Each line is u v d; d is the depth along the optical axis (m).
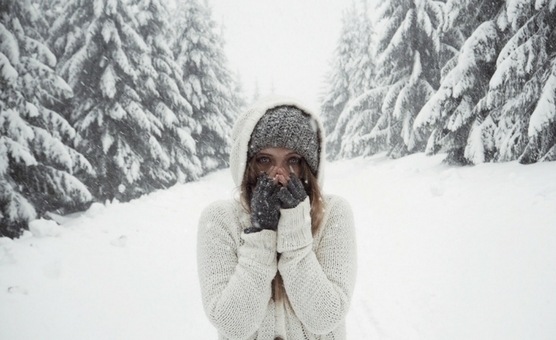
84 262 4.89
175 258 5.69
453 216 6.12
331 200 1.54
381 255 5.75
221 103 24.83
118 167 14.93
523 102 8.08
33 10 11.15
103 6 14.18
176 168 18.06
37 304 3.71
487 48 9.27
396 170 13.41
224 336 1.41
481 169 8.56
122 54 14.27
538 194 5.46
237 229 1.44
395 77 17.77
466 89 9.67
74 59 14.16
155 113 16.86
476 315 3.64
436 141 11.25
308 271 1.26
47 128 10.82
